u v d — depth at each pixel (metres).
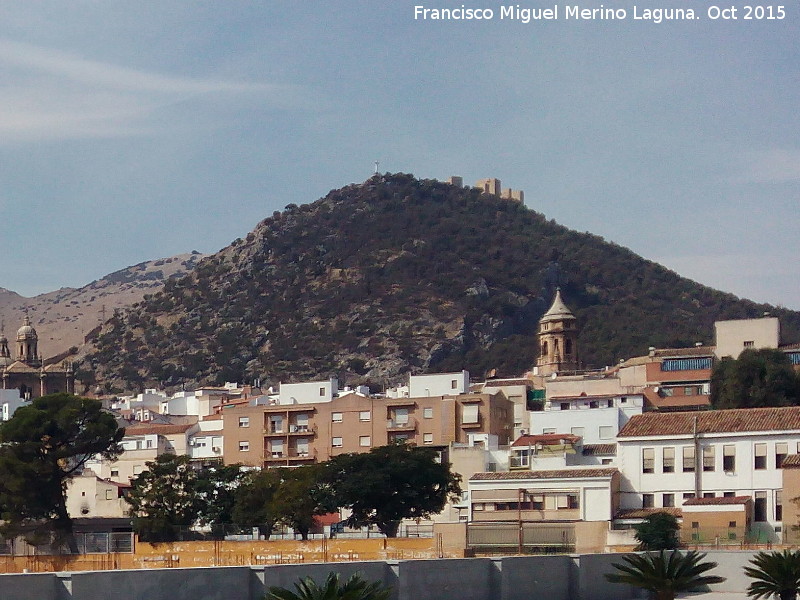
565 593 110.81
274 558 158.12
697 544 159.62
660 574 103.19
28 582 83.69
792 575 106.19
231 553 162.12
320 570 94.06
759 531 184.50
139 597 87.12
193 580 89.12
